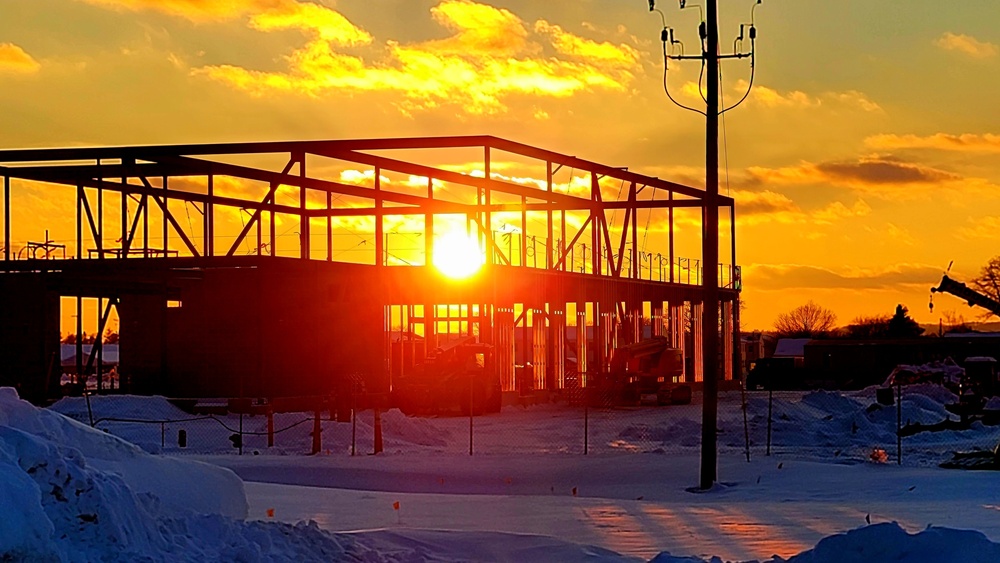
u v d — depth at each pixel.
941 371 61.50
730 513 16.48
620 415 47.88
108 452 11.97
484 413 48.84
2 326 47.09
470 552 12.28
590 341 71.19
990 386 62.50
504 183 57.94
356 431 34.75
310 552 10.76
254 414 40.75
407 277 51.78
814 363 95.38
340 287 47.72
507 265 53.03
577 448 31.98
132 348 48.22
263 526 11.02
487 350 49.75
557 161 59.84
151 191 54.09
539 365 57.72
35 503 8.13
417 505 17.64
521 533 13.84
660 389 55.88
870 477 21.94
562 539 13.50
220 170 55.34
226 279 46.53
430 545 12.56
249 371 46.00
